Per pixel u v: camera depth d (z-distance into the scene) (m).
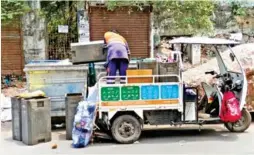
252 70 9.08
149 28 13.27
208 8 14.28
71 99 7.82
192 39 8.13
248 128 8.67
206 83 8.41
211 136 8.03
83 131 7.25
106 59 8.26
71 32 14.89
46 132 7.68
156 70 7.97
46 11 14.83
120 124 7.48
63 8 14.74
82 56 8.30
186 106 7.73
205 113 8.28
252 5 16.25
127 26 13.13
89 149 7.12
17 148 7.25
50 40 15.02
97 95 7.47
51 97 8.62
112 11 13.00
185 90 7.69
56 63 8.88
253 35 16.31
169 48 14.73
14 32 14.77
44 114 7.64
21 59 14.89
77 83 8.70
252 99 9.03
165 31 14.80
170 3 13.27
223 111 7.66
